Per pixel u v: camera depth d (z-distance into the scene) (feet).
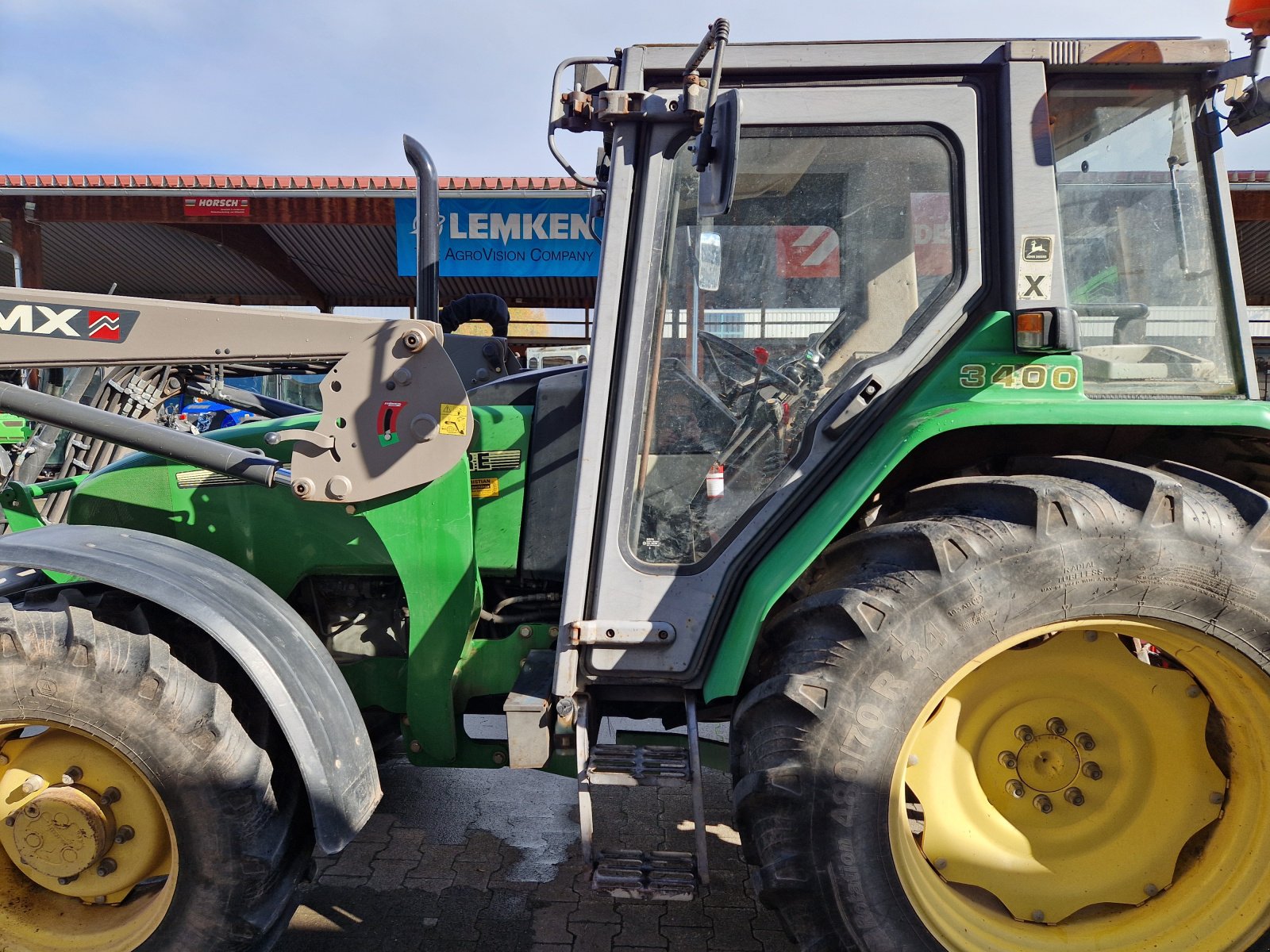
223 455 7.48
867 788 6.00
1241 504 6.24
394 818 10.18
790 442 6.93
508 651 8.16
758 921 8.20
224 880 6.41
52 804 6.59
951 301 6.70
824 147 6.81
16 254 36.86
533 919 8.20
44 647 6.42
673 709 7.52
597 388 6.89
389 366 7.20
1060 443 7.13
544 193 34.81
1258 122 6.70
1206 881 6.59
